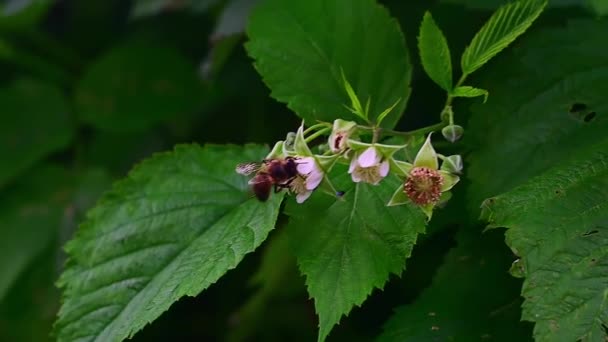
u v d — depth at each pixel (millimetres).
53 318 670
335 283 511
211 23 709
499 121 544
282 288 622
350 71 551
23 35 731
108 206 562
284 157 515
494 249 542
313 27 556
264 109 679
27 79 711
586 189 507
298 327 672
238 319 650
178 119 707
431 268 602
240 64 679
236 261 519
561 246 498
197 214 552
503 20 524
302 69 552
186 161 565
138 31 725
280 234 583
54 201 683
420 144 532
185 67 698
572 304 490
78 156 704
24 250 672
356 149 508
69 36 763
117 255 553
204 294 696
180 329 701
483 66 570
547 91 544
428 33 525
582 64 545
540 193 509
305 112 547
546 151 536
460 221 550
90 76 695
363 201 522
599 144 519
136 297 544
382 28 554
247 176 556
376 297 633
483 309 533
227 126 702
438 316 535
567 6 575
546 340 487
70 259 557
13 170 688
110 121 691
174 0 682
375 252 514
